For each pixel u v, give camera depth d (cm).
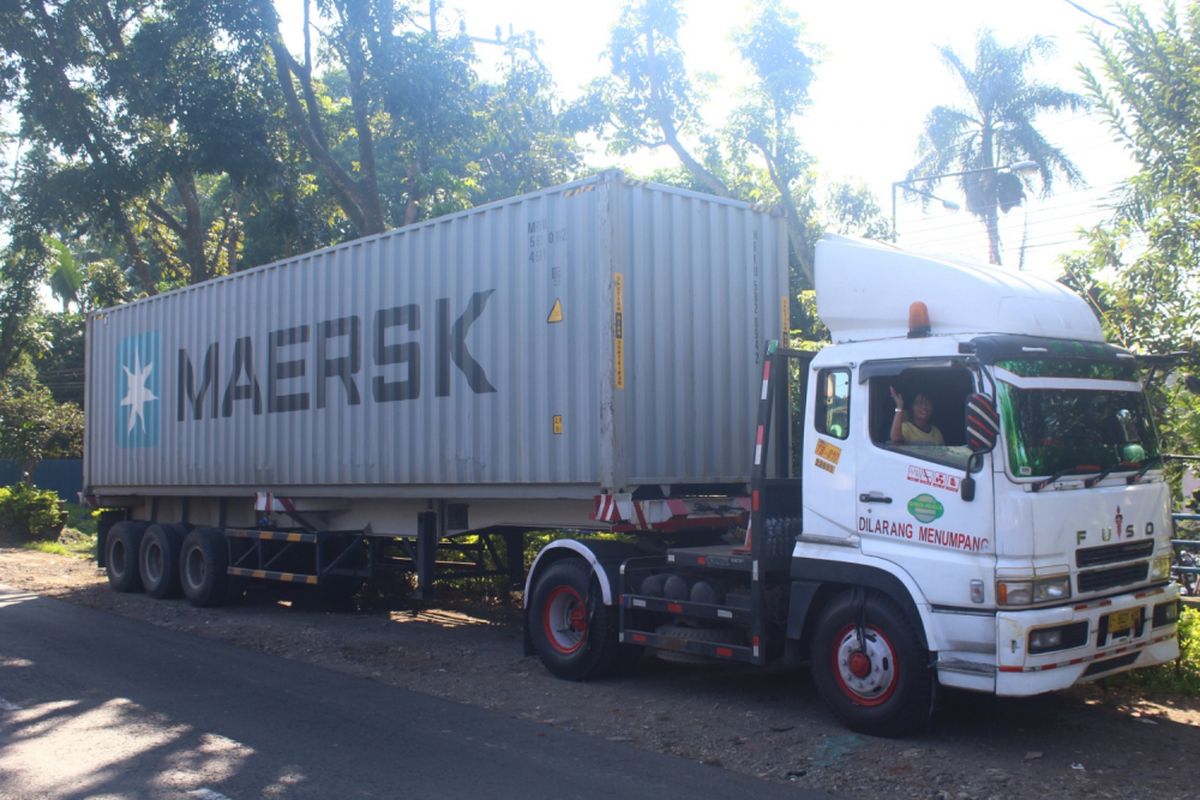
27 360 3884
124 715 755
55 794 573
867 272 703
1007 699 757
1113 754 630
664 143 2222
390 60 1847
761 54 2109
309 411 1177
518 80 2148
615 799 562
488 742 678
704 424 893
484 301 958
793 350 782
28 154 2262
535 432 898
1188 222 870
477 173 2364
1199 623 879
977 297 654
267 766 625
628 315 841
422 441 1022
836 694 688
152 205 2370
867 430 677
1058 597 609
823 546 696
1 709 773
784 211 983
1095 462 653
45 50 2098
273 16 1856
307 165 2277
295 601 1406
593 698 802
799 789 578
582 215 868
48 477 3944
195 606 1368
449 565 1209
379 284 1088
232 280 1320
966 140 3141
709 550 805
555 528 938
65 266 3778
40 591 1541
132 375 1539
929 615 631
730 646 752
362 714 757
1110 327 920
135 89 2005
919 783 580
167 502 1553
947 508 629
